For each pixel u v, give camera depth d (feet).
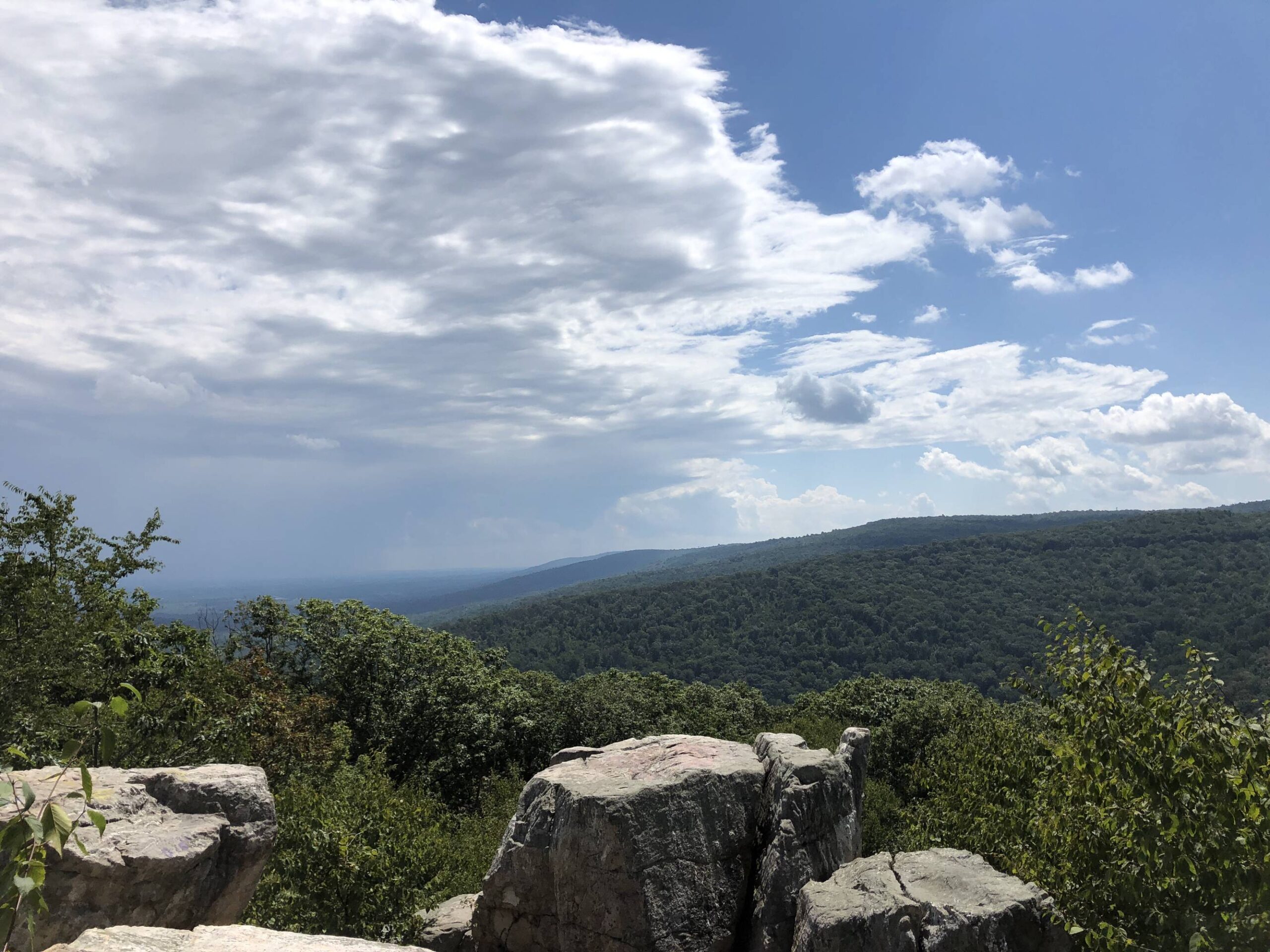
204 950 17.75
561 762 45.29
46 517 65.10
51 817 12.49
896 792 120.47
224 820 32.27
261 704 93.50
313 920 41.65
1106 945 25.31
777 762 40.88
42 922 26.66
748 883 38.83
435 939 43.86
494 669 174.60
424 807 50.85
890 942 27.40
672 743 45.06
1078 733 29.43
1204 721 25.91
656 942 35.17
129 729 62.34
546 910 38.78
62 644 58.95
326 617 139.64
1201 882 23.91
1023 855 32.55
